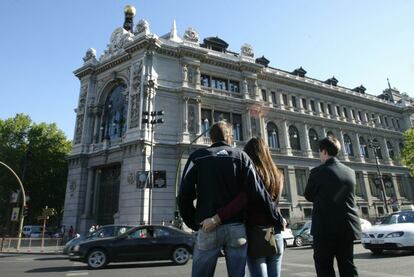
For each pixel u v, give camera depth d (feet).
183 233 47.57
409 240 39.11
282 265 38.52
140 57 108.37
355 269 13.16
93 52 129.90
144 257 44.11
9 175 154.30
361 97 163.12
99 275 35.35
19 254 73.92
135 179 95.71
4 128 166.61
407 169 169.27
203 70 116.26
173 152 101.91
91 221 110.01
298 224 88.28
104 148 110.52
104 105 122.52
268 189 12.93
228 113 117.50
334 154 14.83
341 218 13.19
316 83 149.59
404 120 183.11
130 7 135.54
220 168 10.06
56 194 166.09
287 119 132.77
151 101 102.53
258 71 128.06
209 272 9.48
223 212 9.45
